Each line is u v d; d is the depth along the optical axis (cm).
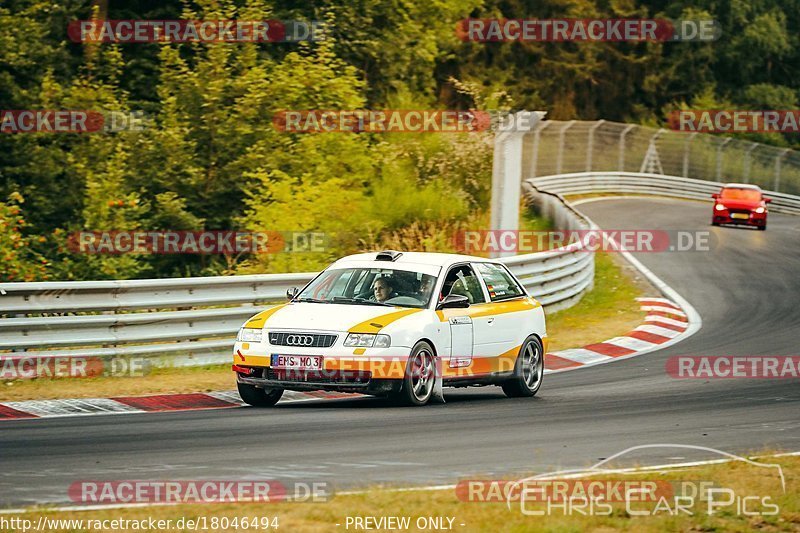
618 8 17312
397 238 6366
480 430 2884
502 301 3675
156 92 8050
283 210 6162
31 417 3008
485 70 15088
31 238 6319
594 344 4975
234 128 7081
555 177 12381
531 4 16062
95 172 6881
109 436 2700
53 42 7438
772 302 6444
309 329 3194
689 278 7250
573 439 2795
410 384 3241
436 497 2061
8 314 3716
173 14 8438
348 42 8850
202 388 3591
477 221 6981
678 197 14312
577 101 17400
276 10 8538
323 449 2561
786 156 16200
